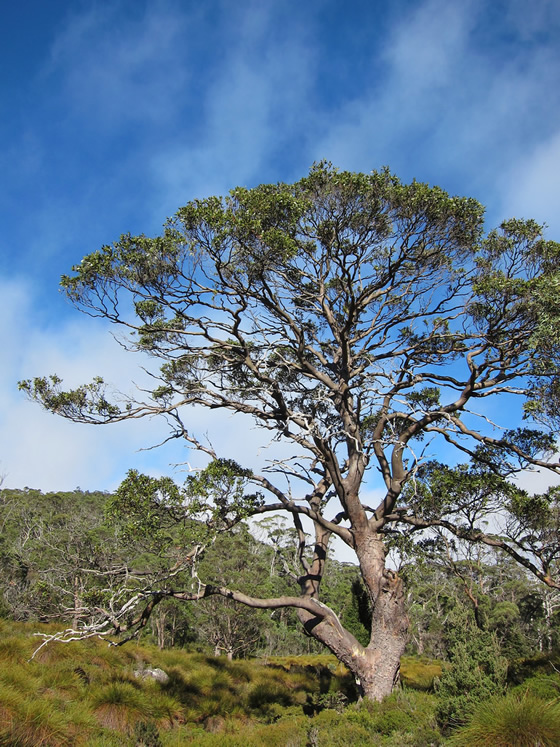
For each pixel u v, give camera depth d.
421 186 12.31
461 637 10.98
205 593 12.95
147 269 12.30
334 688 16.39
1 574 27.94
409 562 15.43
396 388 14.68
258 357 15.12
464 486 13.09
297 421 13.50
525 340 12.05
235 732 11.56
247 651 32.50
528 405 10.84
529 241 12.83
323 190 12.58
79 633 11.91
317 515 14.38
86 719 9.49
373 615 13.48
